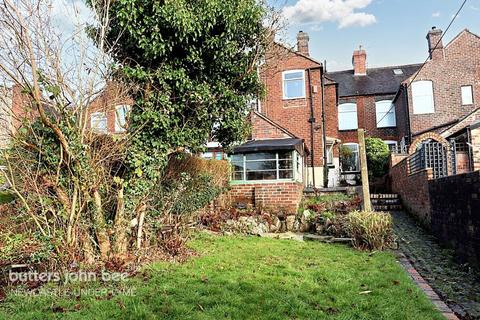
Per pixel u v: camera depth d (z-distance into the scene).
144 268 5.71
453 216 7.42
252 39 8.01
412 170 12.48
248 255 6.92
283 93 18.78
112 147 6.27
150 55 6.78
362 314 4.08
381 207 13.65
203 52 7.27
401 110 23.05
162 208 7.50
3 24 5.05
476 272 6.05
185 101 7.07
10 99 5.48
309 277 5.49
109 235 6.29
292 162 13.23
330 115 20.14
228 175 12.97
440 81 21.39
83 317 3.92
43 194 5.59
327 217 10.66
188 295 4.54
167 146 6.98
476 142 12.32
